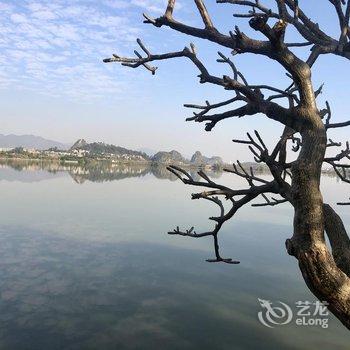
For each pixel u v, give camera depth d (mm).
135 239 30219
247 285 20312
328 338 14953
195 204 55875
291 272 22516
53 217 38531
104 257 24719
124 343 13969
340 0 4125
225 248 27906
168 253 26234
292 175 3373
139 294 18594
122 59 3936
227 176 168625
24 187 69250
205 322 15922
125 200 57250
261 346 14195
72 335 14320
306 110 3422
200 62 3875
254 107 3740
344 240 3455
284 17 3986
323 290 3033
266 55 3348
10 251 25125
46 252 25266
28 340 13836
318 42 4430
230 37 3426
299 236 3172
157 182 107062
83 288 19062
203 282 20594
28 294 17984
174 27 3551
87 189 72250
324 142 3359
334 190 87562
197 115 4133
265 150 3572
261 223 39281
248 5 4637
